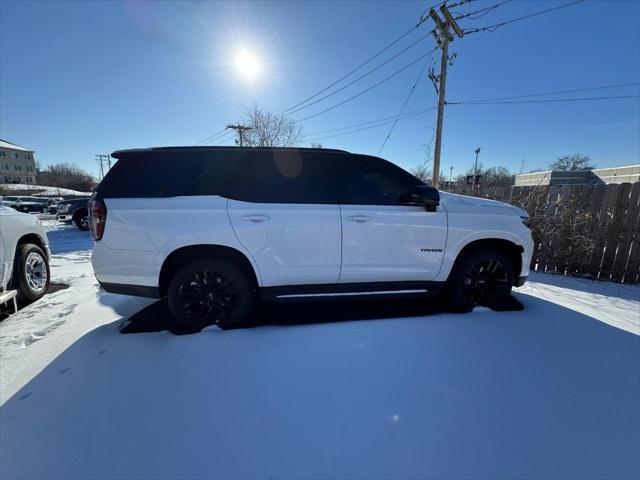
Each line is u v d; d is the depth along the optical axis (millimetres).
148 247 2674
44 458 1521
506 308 3336
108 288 2748
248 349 2447
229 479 1412
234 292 2842
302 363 2266
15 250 3477
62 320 3111
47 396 1938
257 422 1725
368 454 1529
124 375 2139
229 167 2846
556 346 2549
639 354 2459
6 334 2789
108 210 2658
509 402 1896
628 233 4922
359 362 2281
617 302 3902
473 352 2432
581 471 1463
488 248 3264
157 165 2801
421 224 3033
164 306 3465
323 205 2893
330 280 2965
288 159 2939
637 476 1442
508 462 1498
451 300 3279
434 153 13172
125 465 1480
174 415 1777
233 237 2738
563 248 5566
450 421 1738
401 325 2857
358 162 3047
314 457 1514
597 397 1959
